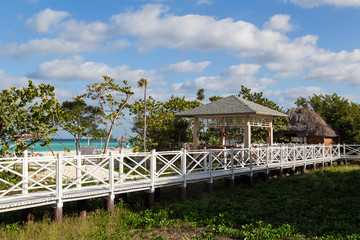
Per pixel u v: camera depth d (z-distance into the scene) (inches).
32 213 352.5
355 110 1352.1
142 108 994.1
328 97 1701.5
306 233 316.8
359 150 876.6
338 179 595.8
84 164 765.9
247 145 745.6
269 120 859.4
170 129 971.9
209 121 858.1
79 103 910.4
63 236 290.5
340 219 358.6
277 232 307.6
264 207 413.7
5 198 315.9
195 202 441.4
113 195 377.4
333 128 1077.8
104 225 331.0
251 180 576.4
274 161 699.4
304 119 1014.4
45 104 577.6
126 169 683.4
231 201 455.8
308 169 781.9
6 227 319.6
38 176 526.0
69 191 361.1
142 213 386.3
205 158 506.0
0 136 541.6
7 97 550.6
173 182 445.4
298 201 441.4
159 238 283.7
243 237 300.4
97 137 966.4
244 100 847.1
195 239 289.3
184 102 1174.3
